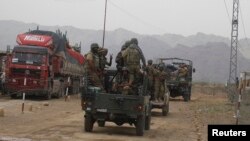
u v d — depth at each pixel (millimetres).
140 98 16156
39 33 36719
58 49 37562
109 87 17375
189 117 26234
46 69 33531
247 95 26000
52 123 19188
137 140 15477
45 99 35000
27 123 18750
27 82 33406
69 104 31422
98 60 17016
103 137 15648
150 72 25609
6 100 31781
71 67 42750
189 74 45219
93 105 16344
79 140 14648
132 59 16891
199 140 16312
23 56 33531
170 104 38656
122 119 16406
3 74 36469
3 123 18297
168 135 17328
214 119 25094
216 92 77188
